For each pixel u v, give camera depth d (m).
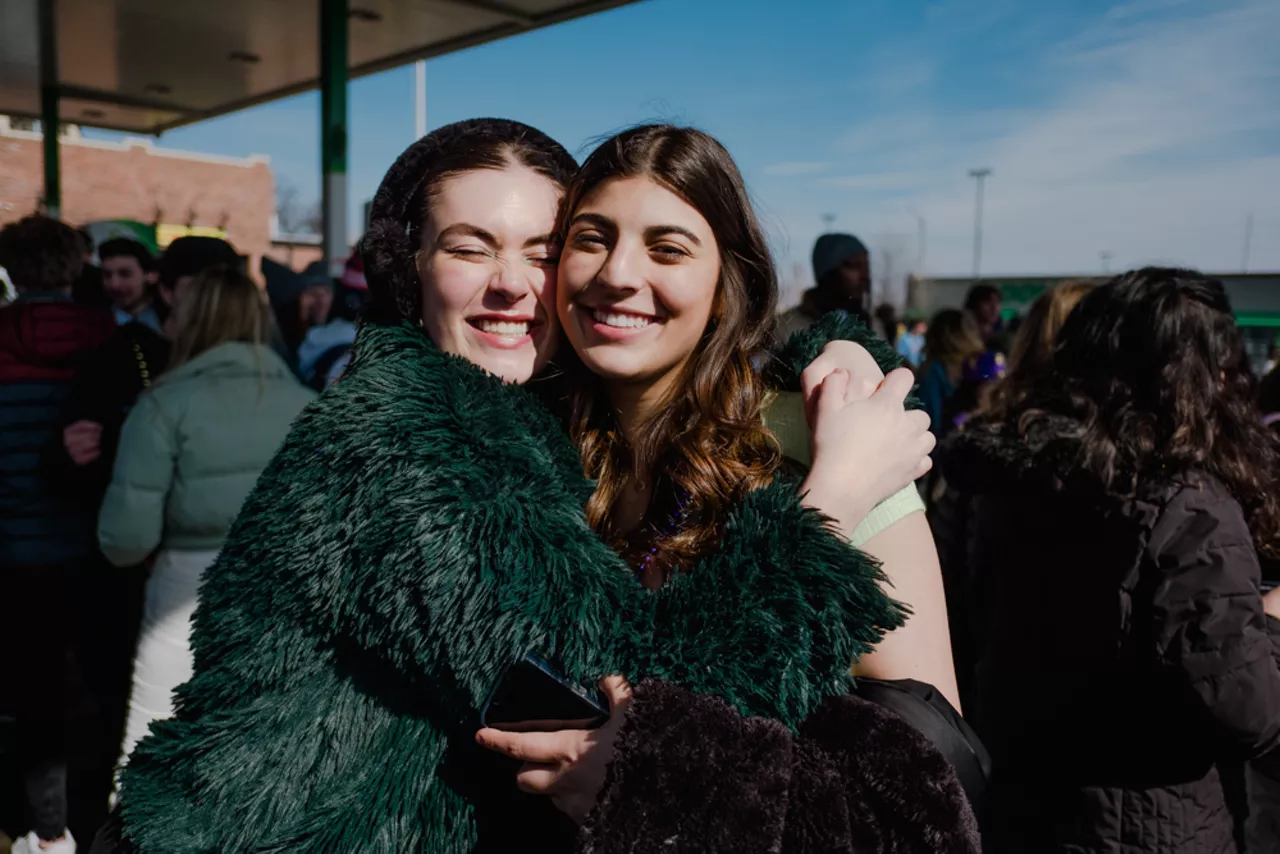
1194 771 1.46
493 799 0.94
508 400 1.01
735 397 1.04
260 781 0.93
